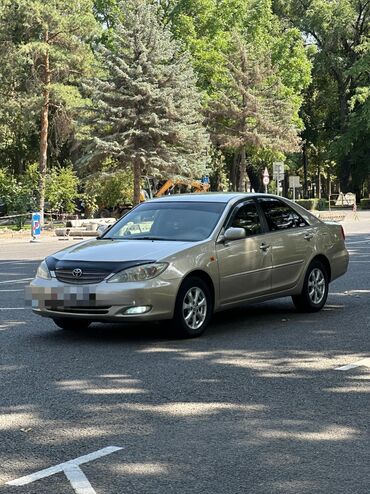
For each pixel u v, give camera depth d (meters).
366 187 107.06
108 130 51.59
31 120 50.25
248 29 69.44
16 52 47.81
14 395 7.37
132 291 9.65
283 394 7.32
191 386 7.65
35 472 5.30
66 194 50.91
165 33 51.88
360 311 12.48
